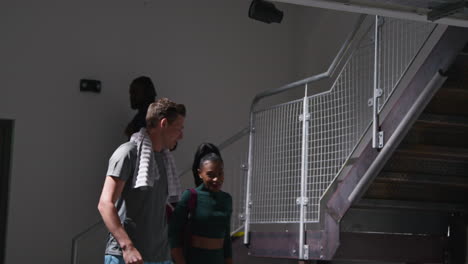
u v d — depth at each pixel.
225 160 7.25
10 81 6.56
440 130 4.80
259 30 7.57
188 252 4.07
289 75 7.60
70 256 6.54
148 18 7.12
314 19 7.33
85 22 6.86
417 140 4.86
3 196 6.45
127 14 7.04
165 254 3.31
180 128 3.43
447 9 3.61
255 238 6.02
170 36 7.19
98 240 6.63
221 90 7.33
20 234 6.44
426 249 5.32
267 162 6.31
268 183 6.27
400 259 5.21
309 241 5.30
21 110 6.57
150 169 3.22
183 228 4.10
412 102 4.38
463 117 4.61
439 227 5.46
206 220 4.06
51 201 6.56
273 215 6.41
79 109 6.74
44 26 6.71
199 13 7.35
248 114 7.41
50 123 6.64
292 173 6.12
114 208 3.07
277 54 7.60
